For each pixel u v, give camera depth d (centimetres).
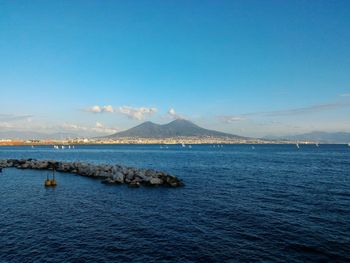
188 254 1891
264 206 3153
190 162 9838
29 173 6331
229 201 3416
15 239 2158
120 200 3494
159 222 2581
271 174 6128
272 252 1916
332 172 6506
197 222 2577
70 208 3103
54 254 1891
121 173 5112
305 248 1978
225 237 2194
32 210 3014
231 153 16950
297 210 2978
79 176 5775
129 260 1803
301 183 4819
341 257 1841
